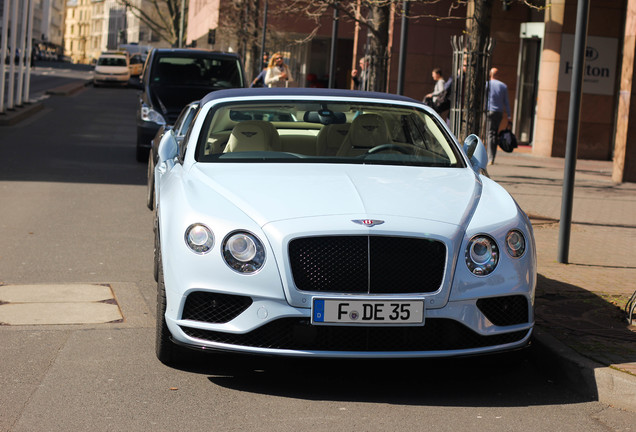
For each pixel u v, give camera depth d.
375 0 15.70
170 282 5.54
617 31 25.02
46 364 5.79
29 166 16.45
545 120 24.98
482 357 5.94
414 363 6.14
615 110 25.20
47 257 9.16
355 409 5.16
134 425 4.79
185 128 9.49
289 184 5.97
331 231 5.32
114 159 18.27
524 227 5.76
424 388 5.61
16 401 5.09
